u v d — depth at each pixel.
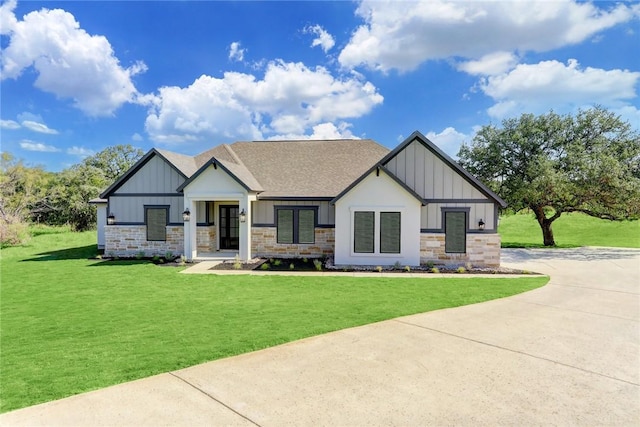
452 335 7.20
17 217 30.66
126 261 18.08
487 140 25.69
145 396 4.80
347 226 16.59
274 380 5.25
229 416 4.30
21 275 14.41
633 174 22.98
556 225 37.69
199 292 11.38
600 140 23.61
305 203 19.11
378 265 16.47
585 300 10.19
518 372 5.50
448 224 16.77
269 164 21.47
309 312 8.97
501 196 24.47
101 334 7.48
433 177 16.81
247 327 7.79
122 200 19.84
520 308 9.30
